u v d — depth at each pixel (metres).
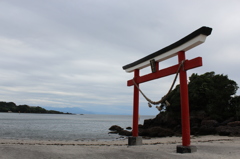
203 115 31.84
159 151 10.45
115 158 8.42
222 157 9.15
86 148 10.84
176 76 10.89
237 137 21.45
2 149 8.52
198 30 9.68
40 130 39.31
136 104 14.88
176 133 29.03
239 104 30.47
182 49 10.95
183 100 10.50
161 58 12.62
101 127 55.44
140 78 14.66
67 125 59.00
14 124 52.34
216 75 35.41
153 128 30.80
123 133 35.06
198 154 9.65
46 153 8.62
